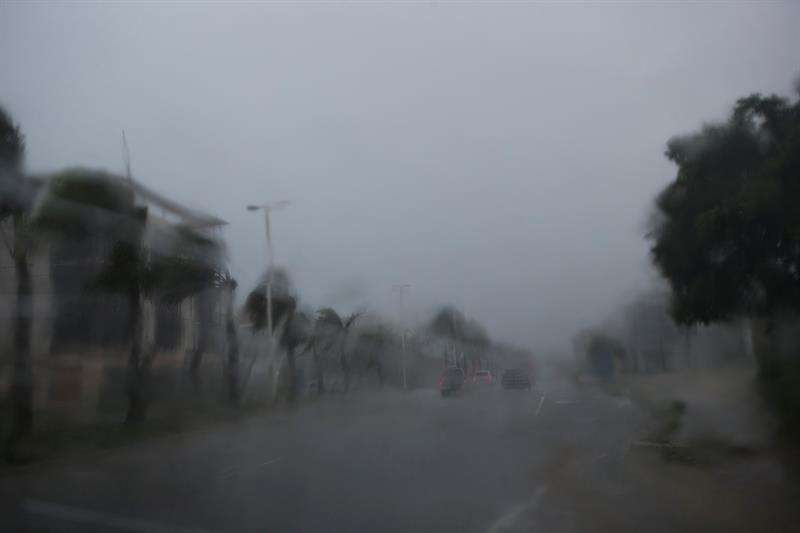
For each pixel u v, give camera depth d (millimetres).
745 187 16859
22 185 19594
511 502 11453
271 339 36562
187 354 32562
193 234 27859
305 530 9727
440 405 35156
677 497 11719
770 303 18344
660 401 28891
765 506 11094
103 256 23297
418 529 9766
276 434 22281
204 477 14031
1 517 10516
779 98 18031
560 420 25109
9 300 20266
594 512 10727
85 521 10281
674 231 19062
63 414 23609
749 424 19812
